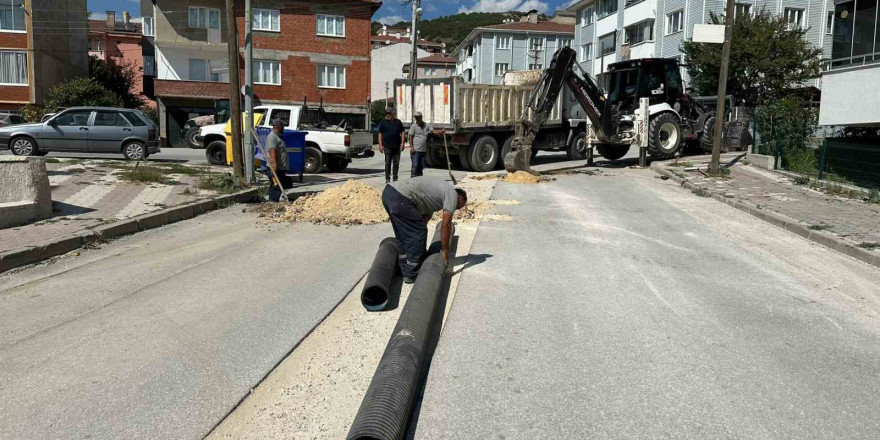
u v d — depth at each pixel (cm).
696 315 565
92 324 536
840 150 1502
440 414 377
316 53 3894
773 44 2830
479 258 763
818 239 902
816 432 362
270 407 388
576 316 555
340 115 3975
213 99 3612
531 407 387
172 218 1050
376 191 1145
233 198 1245
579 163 2105
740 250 846
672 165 1858
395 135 1500
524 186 1489
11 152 1794
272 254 798
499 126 1933
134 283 666
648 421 371
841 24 1586
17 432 357
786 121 1747
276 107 1877
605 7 4478
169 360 456
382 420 329
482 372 436
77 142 1798
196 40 3772
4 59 3369
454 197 657
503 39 6394
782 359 468
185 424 365
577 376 431
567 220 1046
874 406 396
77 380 423
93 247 852
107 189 1240
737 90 2909
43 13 3509
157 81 3512
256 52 3778
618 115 1917
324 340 498
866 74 1488
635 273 710
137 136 1838
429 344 486
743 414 382
